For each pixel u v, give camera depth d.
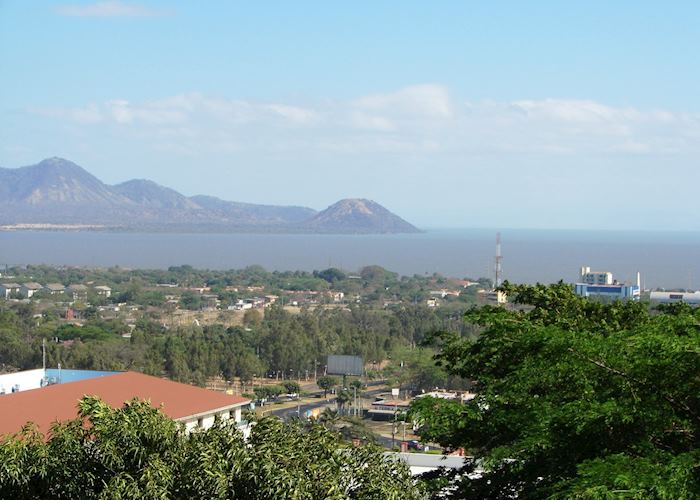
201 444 17.73
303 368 130.12
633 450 14.65
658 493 12.32
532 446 15.25
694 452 13.04
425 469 33.38
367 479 17.61
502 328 20.14
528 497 15.02
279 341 133.25
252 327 166.50
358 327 161.00
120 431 18.36
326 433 18.44
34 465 18.52
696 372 14.70
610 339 15.95
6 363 115.56
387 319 183.38
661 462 13.59
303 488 16.47
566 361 16.20
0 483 18.33
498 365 21.05
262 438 18.00
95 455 18.72
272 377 132.62
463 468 19.39
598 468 12.87
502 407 18.17
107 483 18.08
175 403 40.69
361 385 112.75
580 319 24.59
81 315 197.62
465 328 153.88
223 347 126.56
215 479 16.66
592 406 14.68
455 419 18.09
